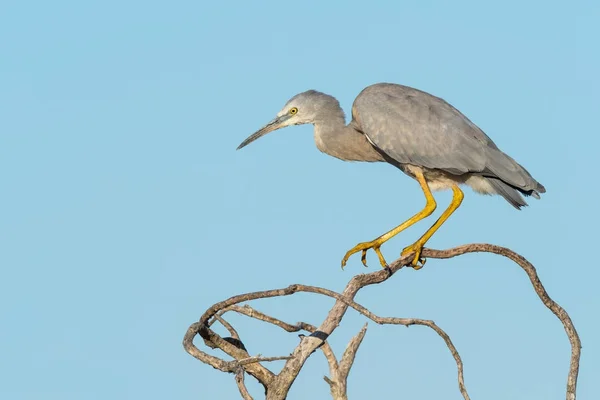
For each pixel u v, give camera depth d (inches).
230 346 332.2
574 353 336.2
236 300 301.4
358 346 313.0
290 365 309.7
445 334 300.8
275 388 311.6
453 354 303.6
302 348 309.9
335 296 295.4
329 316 318.0
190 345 290.7
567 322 340.5
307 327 323.9
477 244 369.1
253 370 332.8
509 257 356.2
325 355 311.4
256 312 322.7
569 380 331.9
